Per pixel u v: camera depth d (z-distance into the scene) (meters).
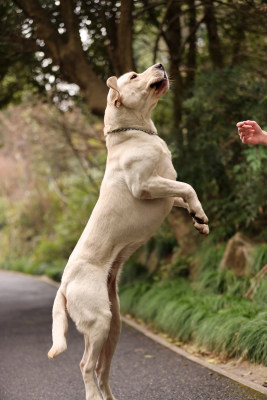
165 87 3.37
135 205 3.37
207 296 6.39
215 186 8.38
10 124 22.70
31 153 20.47
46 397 4.31
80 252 3.47
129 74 3.44
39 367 5.35
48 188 22.31
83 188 16.19
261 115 6.73
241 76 7.24
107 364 3.63
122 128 3.43
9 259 23.17
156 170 3.34
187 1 7.67
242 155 7.40
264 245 6.60
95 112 8.52
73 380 4.79
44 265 18.12
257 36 8.50
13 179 28.03
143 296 7.81
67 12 7.83
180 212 8.99
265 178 6.75
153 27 10.25
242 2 6.71
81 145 14.83
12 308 10.16
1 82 11.30
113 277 3.59
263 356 4.42
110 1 7.76
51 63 10.17
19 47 8.97
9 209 25.72
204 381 4.36
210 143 7.42
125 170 3.34
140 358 5.40
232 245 6.97
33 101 13.12
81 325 3.32
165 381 4.49
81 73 8.34
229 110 7.24
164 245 9.62
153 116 9.88
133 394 4.21
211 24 8.60
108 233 3.41
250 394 3.89
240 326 4.99
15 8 8.43
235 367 4.63
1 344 6.63
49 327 7.76
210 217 8.18
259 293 5.76
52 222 21.11
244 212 7.25
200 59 9.77
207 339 5.29
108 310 3.34
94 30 8.52
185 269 8.28
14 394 4.45
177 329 6.05
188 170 7.72
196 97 7.21
